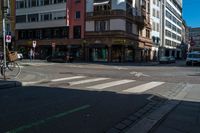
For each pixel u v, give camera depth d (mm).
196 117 7762
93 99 9945
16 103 8930
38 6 57438
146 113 8219
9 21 61156
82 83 14500
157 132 6324
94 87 13078
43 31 57719
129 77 18734
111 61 50562
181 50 117188
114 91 12008
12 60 17109
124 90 12445
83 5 52875
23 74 17688
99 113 7844
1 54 18156
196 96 11438
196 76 20812
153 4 71750
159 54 78875
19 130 6004
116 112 8047
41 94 10805
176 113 8258
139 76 19672
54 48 55500
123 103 9422
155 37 74250
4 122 6609
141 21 59594
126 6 51719
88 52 52656
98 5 51406
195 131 6445
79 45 53438
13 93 10977
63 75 18750
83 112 7883
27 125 6398
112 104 9164
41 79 15391
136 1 57219
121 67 30844
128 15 52344
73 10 53906
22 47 60125
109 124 6754
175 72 24484
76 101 9461
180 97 11188
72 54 54344
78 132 6020
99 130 6238
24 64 30484
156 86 14281
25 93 11008
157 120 7336
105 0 50844
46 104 8828
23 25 59375
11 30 61219
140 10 60062
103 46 51000
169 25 94688
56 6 55094
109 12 50250
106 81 15781
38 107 8352
